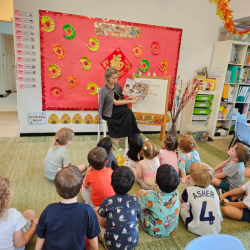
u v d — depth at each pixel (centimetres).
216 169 234
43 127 347
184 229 166
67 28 316
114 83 313
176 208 150
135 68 361
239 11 378
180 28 364
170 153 225
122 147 330
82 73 340
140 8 339
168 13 353
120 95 336
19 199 189
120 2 328
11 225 110
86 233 115
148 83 334
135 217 130
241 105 408
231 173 203
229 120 404
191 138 222
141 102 340
